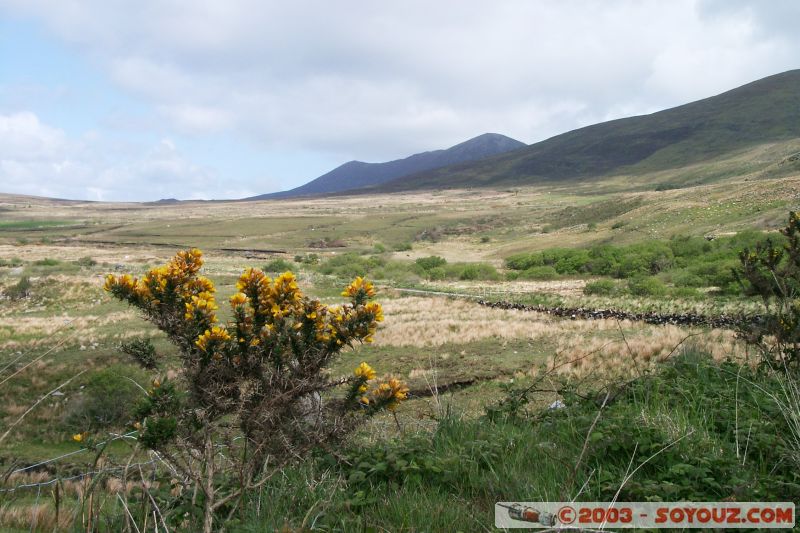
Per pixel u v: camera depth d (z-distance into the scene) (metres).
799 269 5.27
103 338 24.00
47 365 18.41
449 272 62.62
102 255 80.12
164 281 3.24
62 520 3.21
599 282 38.59
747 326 5.68
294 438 3.28
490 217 162.00
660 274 44.78
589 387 5.55
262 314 3.27
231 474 3.41
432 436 4.25
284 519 2.92
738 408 4.29
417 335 23.05
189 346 3.20
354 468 3.63
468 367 16.70
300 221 165.50
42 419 13.87
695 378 5.29
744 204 81.69
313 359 3.28
